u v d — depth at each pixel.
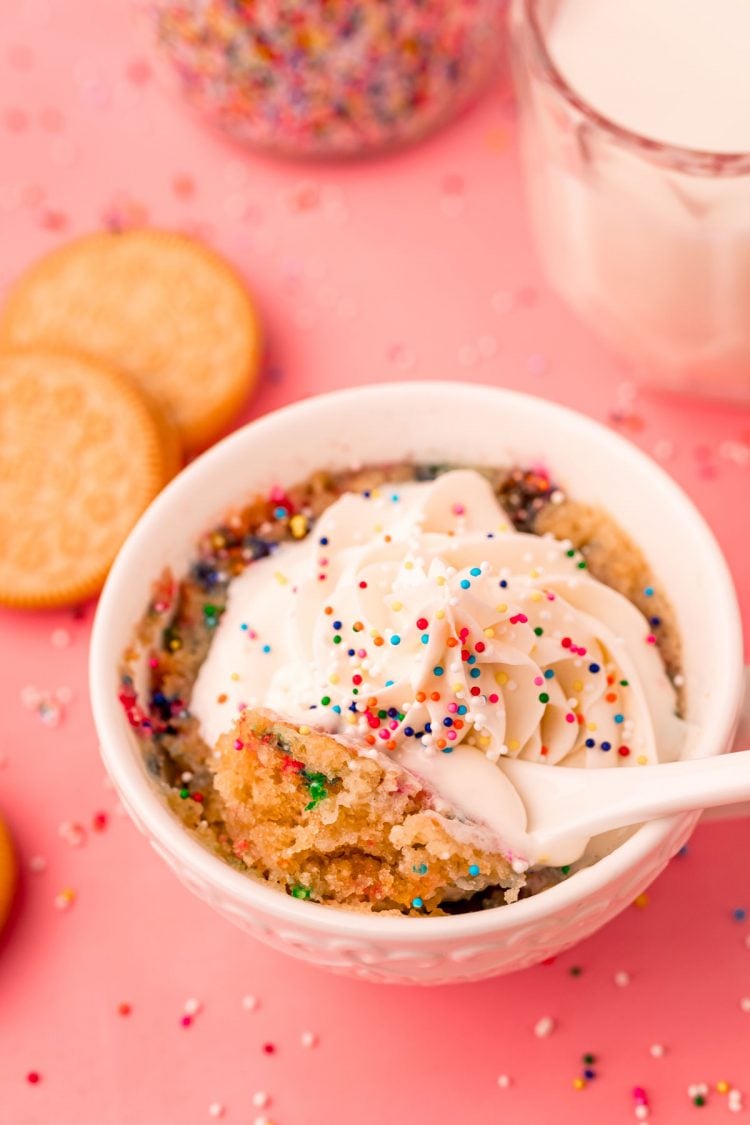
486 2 0.39
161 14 0.39
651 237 0.36
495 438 0.34
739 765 0.31
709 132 0.35
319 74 0.39
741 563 0.38
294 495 0.35
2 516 0.38
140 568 0.33
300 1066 0.34
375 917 0.31
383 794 0.31
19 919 0.36
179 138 0.42
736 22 0.36
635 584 0.34
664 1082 0.34
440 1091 0.34
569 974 0.35
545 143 0.37
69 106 0.42
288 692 0.33
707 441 0.39
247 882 0.31
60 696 0.37
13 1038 0.35
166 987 0.35
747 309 0.36
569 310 0.40
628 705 0.33
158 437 0.38
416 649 0.32
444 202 0.41
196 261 0.40
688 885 0.35
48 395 0.39
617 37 0.36
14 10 0.43
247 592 0.34
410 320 0.40
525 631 0.32
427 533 0.33
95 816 0.36
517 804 0.32
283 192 0.41
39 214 0.41
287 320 0.40
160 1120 0.34
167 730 0.33
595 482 0.34
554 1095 0.34
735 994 0.35
